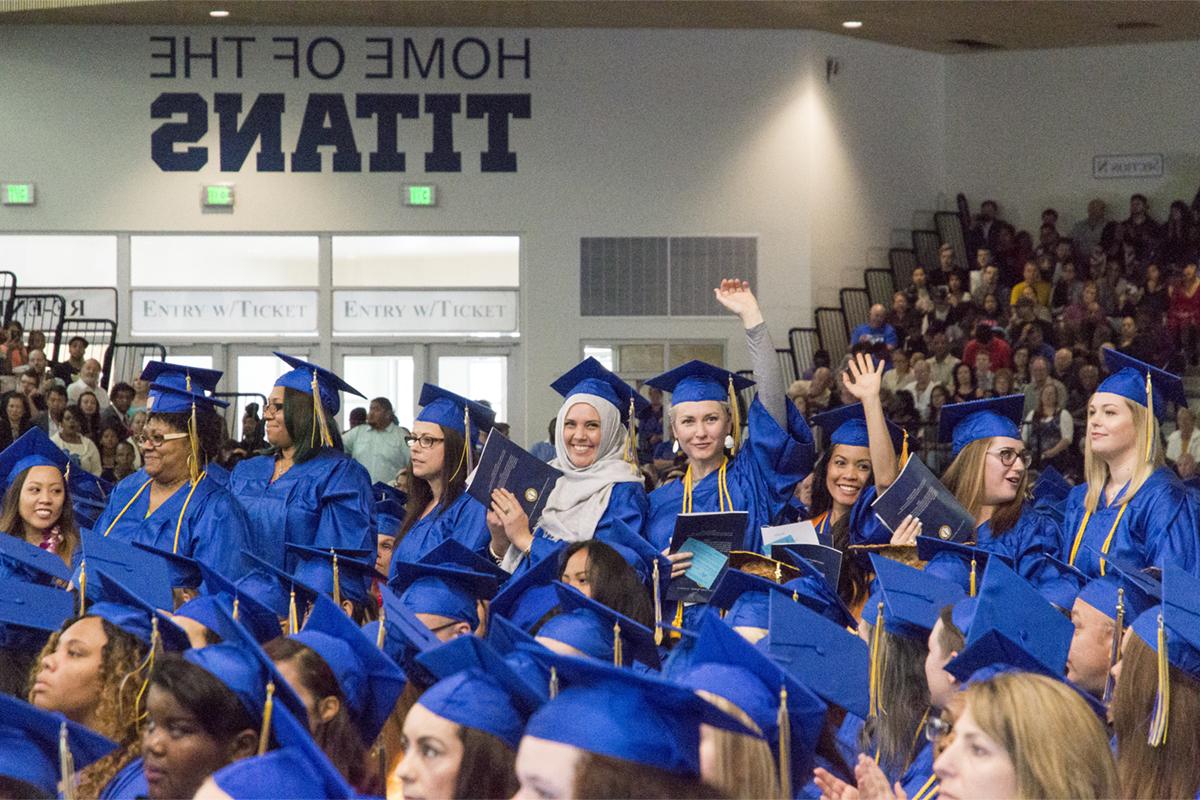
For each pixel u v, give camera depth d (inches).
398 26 919.7
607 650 198.5
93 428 755.4
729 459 320.2
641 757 115.6
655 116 927.7
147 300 921.5
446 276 928.9
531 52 924.6
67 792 147.4
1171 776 161.8
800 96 928.9
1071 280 895.1
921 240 973.2
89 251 919.0
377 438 721.0
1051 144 1000.9
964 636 174.9
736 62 928.3
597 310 927.7
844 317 925.2
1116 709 165.3
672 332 926.4
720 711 119.9
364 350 928.9
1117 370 292.7
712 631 144.3
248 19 902.4
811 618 193.0
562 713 118.0
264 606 202.1
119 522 330.6
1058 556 291.0
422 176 922.1
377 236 926.4
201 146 916.6
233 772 120.3
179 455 328.5
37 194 912.3
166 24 912.3
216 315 922.7
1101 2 877.8
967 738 131.3
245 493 341.1
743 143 928.3
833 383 820.0
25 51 911.0
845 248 948.0
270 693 142.3
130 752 181.9
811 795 169.0
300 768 120.6
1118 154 985.5
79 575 258.5
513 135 925.2
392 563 321.7
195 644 198.7
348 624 169.3
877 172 968.3
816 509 336.8
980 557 250.7
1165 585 165.8
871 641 203.0
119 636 185.3
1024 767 128.3
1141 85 979.9
